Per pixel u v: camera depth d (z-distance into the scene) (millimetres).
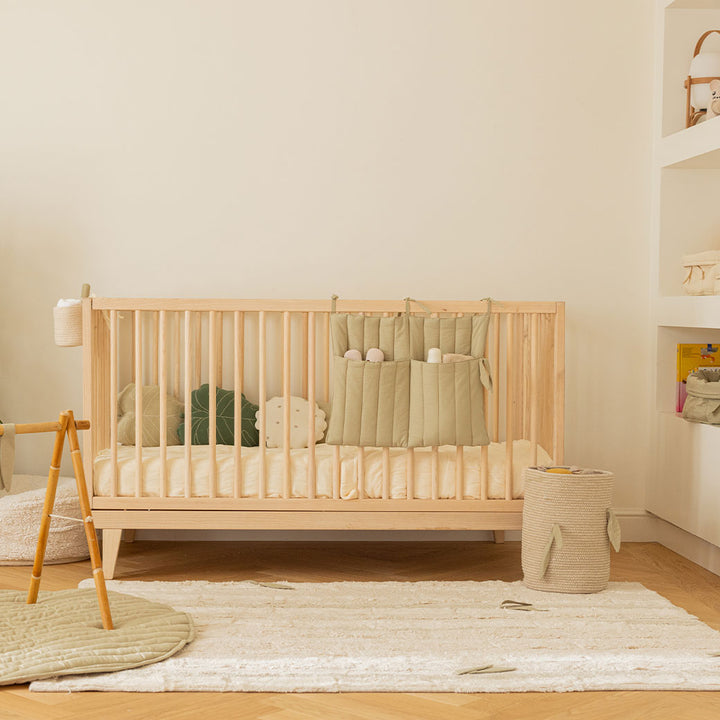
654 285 3582
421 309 3006
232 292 3564
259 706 1985
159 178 3539
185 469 2965
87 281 3553
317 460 2996
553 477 2811
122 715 1927
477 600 2732
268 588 2850
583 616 2584
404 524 2975
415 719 1926
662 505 3482
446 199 3572
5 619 2387
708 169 3539
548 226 3594
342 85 3545
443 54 3555
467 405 2914
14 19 3506
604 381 3627
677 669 2182
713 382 3172
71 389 3566
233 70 3535
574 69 3578
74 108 3525
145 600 2596
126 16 3516
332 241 3564
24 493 3178
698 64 3414
